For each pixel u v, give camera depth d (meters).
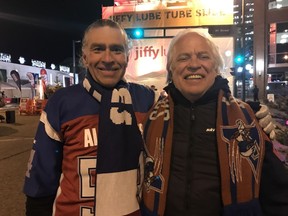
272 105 12.91
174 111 1.84
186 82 1.79
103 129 1.75
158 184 1.74
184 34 1.88
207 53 1.81
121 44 1.87
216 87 1.80
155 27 8.78
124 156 1.76
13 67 42.03
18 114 20.69
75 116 1.79
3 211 4.12
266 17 30.92
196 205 1.68
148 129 1.87
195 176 1.70
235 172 1.62
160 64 8.54
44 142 1.79
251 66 32.50
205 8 8.48
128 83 2.10
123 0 8.98
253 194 1.61
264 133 1.73
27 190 1.78
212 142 1.73
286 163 4.03
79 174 1.75
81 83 1.89
